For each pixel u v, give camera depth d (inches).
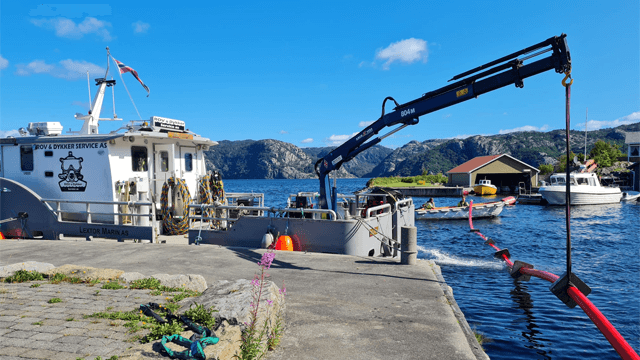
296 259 341.4
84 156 452.8
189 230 432.5
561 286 197.2
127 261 330.6
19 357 134.2
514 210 1665.8
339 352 160.7
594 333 315.3
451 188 2878.9
